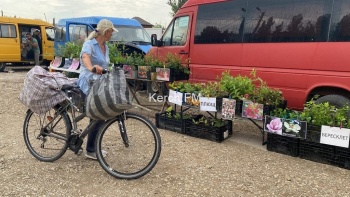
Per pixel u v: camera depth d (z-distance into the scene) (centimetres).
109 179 385
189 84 579
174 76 650
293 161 450
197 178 391
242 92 515
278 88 582
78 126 464
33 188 362
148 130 388
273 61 584
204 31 694
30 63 1688
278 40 578
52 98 406
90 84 400
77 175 395
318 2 529
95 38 416
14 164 424
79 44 1005
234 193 357
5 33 1534
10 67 1692
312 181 389
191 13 723
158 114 602
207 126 535
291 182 385
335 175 406
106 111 352
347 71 498
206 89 548
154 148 383
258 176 400
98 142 388
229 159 454
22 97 409
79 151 421
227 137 551
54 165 421
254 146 514
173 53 760
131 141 397
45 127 434
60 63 910
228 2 651
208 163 437
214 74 679
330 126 428
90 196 347
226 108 518
